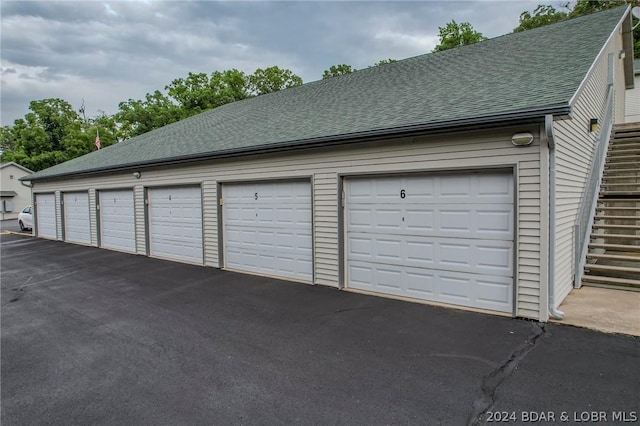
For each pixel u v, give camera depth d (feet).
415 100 23.66
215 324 18.01
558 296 17.92
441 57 33.99
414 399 10.93
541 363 12.78
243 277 27.78
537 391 11.09
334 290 23.47
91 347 15.65
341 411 10.46
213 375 12.86
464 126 17.30
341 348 14.75
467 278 19.11
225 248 31.09
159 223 37.19
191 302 21.83
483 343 14.66
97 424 10.22
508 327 16.24
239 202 29.81
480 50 31.55
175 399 11.39
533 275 16.92
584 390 11.05
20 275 31.17
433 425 9.70
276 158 26.63
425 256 20.45
